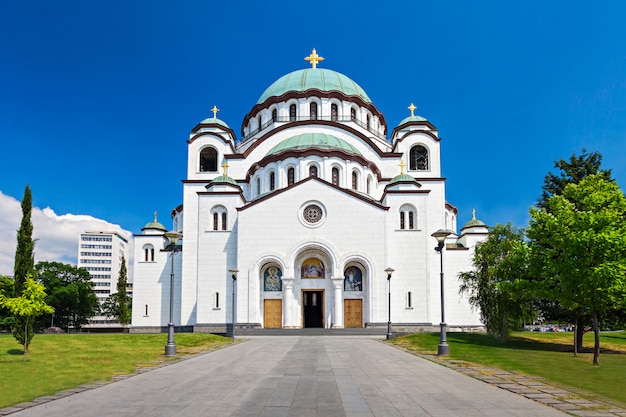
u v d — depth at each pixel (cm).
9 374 2036
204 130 6588
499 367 2311
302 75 6969
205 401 1428
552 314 3756
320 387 1669
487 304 3747
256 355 2756
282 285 5216
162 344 3416
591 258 2636
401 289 5234
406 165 6291
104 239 19812
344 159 5709
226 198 5544
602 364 2597
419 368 2217
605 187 3052
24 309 2650
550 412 1319
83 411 1312
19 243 2941
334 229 5272
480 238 6088
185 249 5828
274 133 6359
